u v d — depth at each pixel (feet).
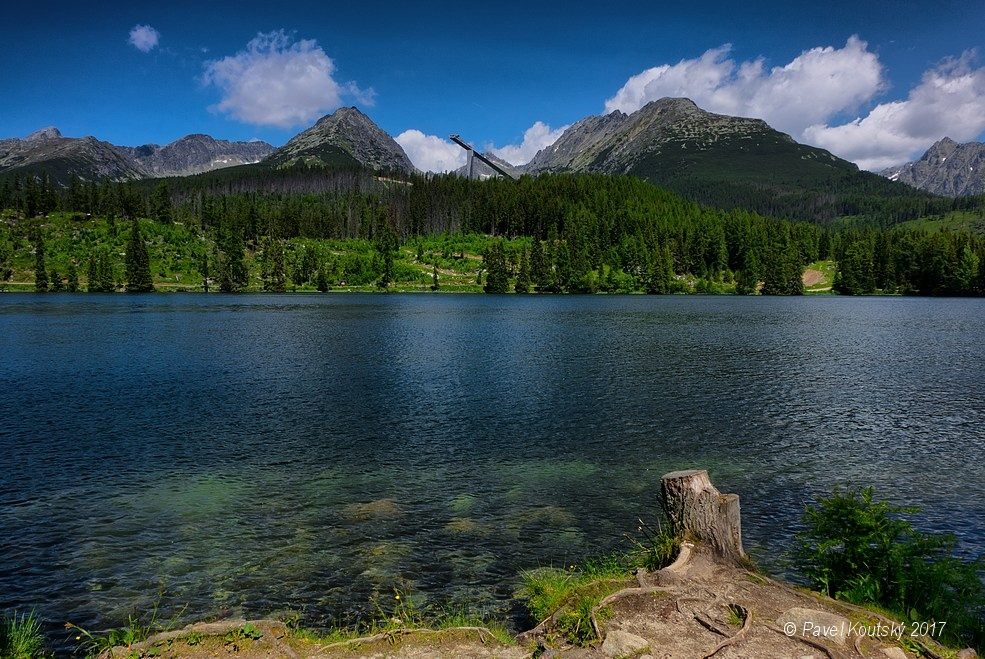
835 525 35.29
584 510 54.85
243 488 60.34
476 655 25.89
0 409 96.02
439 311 364.38
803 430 84.07
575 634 26.61
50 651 32.89
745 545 46.93
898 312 351.46
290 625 35.76
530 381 121.60
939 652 25.11
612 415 92.63
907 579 31.17
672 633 26.23
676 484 35.94
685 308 404.16
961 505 55.93
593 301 510.17
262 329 238.48
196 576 41.86
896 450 74.28
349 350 172.24
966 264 576.20
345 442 77.41
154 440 77.92
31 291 593.83
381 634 27.66
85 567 43.11
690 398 105.29
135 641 28.43
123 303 431.84
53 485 60.95
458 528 50.65
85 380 122.62
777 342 193.16
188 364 144.36
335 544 47.24
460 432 82.74
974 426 86.12
